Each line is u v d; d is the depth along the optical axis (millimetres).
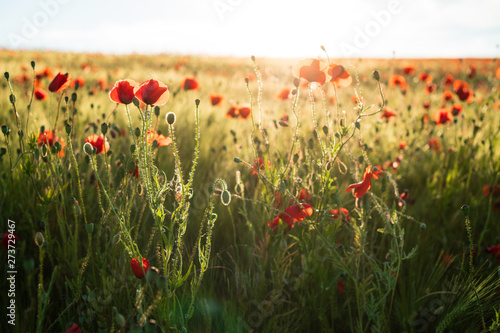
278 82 2820
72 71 6438
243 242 1594
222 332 1362
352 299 1439
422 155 2545
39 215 1539
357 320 1359
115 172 1732
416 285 1485
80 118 2254
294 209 1338
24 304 1373
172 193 1629
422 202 1919
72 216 1574
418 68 9703
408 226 1636
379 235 1625
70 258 1407
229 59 15305
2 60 9273
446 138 2754
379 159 2305
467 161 2170
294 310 1409
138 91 1250
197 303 1363
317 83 1407
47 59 10336
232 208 1711
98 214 1523
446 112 2355
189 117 2852
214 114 3244
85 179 1647
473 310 1363
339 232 1566
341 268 1339
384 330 1338
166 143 1387
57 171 1412
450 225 1810
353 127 1321
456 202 1934
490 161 2189
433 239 1734
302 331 1415
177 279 1214
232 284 1473
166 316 1184
